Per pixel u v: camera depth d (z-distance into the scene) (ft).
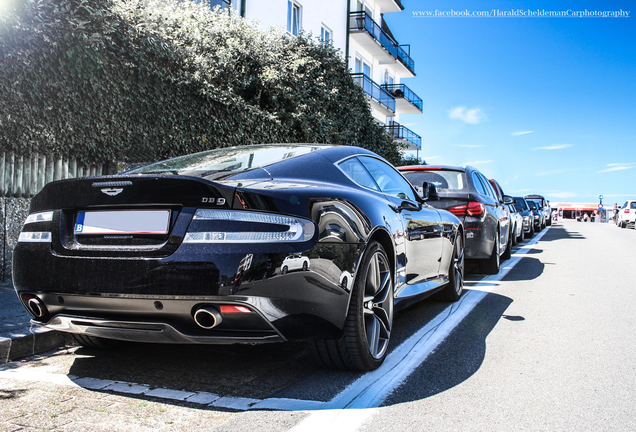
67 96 19.10
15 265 9.19
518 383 9.52
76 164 20.42
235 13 40.29
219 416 7.88
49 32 17.94
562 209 241.96
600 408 8.32
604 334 13.25
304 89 40.68
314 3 67.36
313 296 8.39
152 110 23.25
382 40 88.43
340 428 7.47
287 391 8.99
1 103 16.96
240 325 8.06
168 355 11.16
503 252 30.96
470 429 7.48
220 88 29.96
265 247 8.00
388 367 10.41
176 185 8.20
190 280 7.82
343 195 9.68
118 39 21.26
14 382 9.37
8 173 18.04
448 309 16.46
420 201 15.14
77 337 11.02
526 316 15.42
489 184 27.68
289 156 10.69
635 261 31.48
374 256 10.15
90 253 8.44
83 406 8.24
